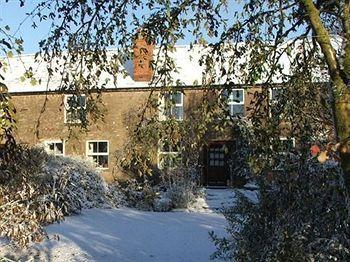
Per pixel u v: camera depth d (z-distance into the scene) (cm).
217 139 2230
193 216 1562
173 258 969
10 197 830
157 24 521
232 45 536
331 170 501
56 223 1260
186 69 2388
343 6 389
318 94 544
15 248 954
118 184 1955
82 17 528
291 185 544
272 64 522
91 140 2477
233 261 688
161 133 499
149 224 1381
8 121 360
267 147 519
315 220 517
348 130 346
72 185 1522
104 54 541
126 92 2466
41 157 1380
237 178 2136
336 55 383
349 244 480
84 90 537
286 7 470
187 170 1830
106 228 1280
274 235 557
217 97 502
